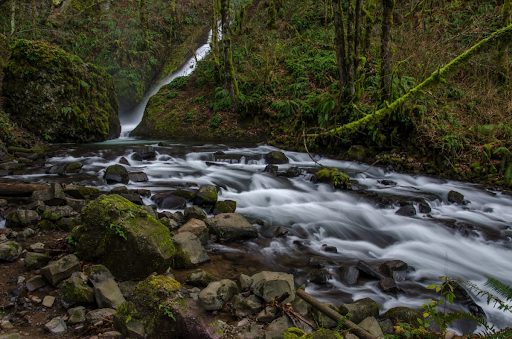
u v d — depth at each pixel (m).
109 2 23.12
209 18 27.20
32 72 11.19
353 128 6.55
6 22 16.73
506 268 4.79
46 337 2.74
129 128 18.47
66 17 20.66
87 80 12.93
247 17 21.42
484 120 10.11
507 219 6.70
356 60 10.92
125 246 3.58
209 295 3.15
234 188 7.73
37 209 5.04
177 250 4.20
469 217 6.81
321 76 13.95
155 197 6.12
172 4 25.19
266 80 14.68
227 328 2.94
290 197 7.37
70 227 4.67
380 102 10.28
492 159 9.00
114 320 2.87
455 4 14.29
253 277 3.78
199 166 9.53
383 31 9.95
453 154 9.32
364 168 10.02
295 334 2.74
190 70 22.00
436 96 10.93
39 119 11.41
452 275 4.51
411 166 9.70
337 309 3.30
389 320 3.29
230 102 15.34
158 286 2.91
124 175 7.25
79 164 7.93
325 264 4.56
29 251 4.00
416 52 11.01
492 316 3.60
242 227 5.23
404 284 4.22
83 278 3.35
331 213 6.63
